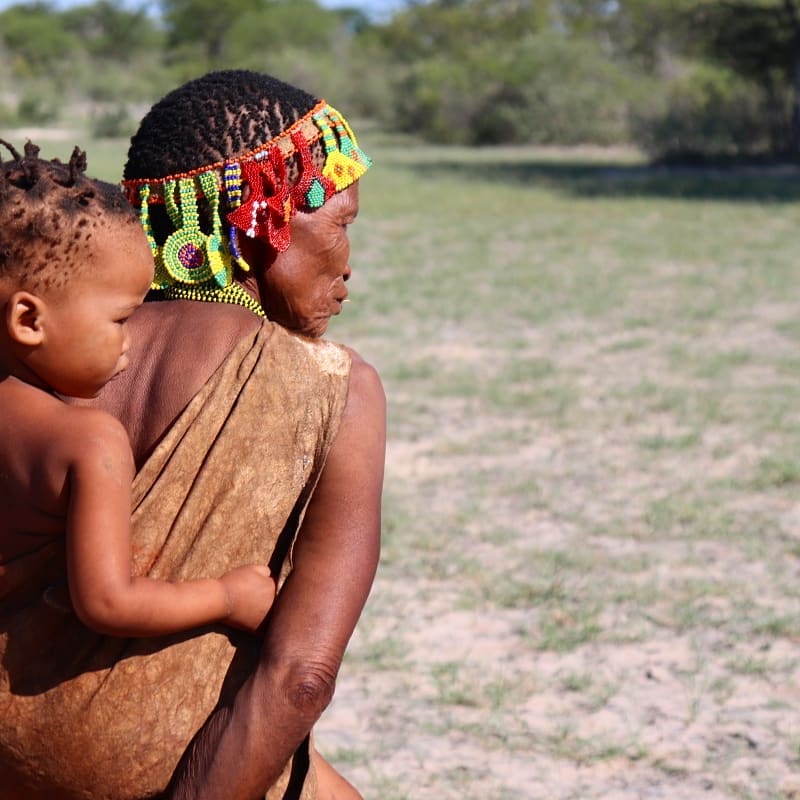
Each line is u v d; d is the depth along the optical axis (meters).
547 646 7.37
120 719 2.24
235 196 2.36
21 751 2.27
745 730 6.45
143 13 108.50
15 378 2.20
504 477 10.66
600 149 62.81
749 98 52.47
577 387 13.84
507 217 31.64
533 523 9.52
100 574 2.08
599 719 6.55
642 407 12.98
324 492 2.37
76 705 2.23
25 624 2.22
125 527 2.13
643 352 15.77
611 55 76.06
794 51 50.16
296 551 2.37
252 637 2.37
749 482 10.45
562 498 10.10
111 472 2.12
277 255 2.43
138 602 2.11
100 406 2.33
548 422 12.42
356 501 2.37
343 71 85.12
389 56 94.88
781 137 51.59
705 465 10.98
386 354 15.62
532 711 6.64
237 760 2.27
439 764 6.09
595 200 35.84
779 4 50.94
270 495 2.30
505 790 5.86
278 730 2.29
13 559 2.21
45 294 2.12
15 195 2.10
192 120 2.38
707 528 9.33
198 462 2.25
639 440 11.77
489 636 7.55
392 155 57.09
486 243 26.72
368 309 18.72
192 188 2.38
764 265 22.86
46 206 2.10
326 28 101.00
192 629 2.27
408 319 18.03
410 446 11.62
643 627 7.62
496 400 13.24
